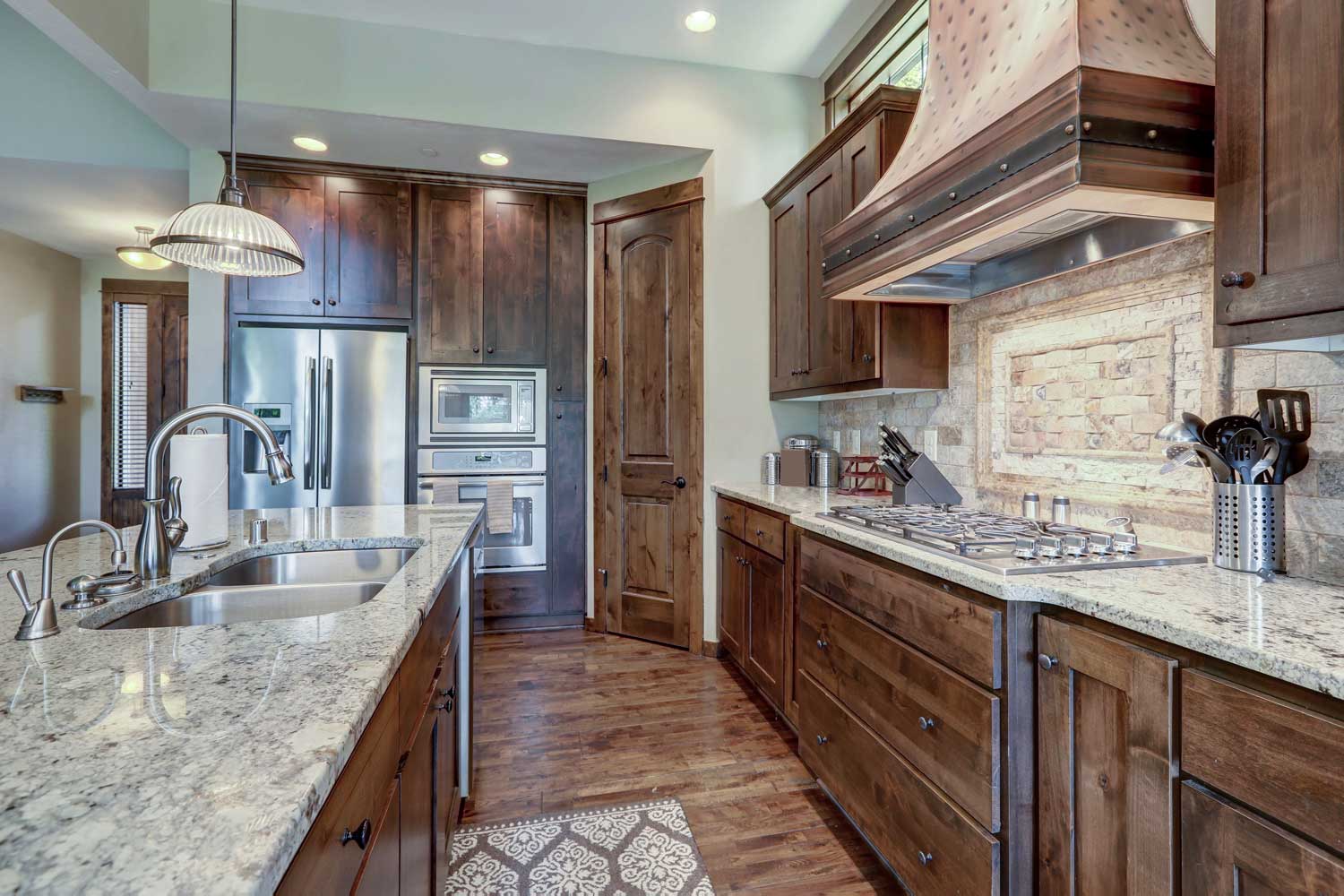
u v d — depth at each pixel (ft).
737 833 6.04
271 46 9.27
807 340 9.52
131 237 14.61
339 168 11.37
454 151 10.87
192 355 10.79
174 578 4.15
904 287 6.97
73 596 3.58
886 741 5.28
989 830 4.09
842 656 6.04
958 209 4.80
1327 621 3.15
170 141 10.86
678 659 10.66
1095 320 5.82
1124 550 4.70
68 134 10.53
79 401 16.39
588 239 12.38
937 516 6.35
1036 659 4.05
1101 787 3.55
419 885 3.67
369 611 3.32
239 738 1.86
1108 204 4.09
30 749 1.78
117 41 8.28
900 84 9.45
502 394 12.07
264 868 1.30
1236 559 4.26
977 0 5.30
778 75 11.12
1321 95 3.11
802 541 7.03
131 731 1.90
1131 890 3.34
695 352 10.98
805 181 9.57
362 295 11.51
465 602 6.41
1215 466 4.42
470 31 9.85
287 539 5.72
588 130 10.36
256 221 5.87
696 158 11.17
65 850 1.32
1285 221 3.29
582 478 12.42
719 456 10.87
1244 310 3.50
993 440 7.18
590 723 8.27
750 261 10.97
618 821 6.21
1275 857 2.60
